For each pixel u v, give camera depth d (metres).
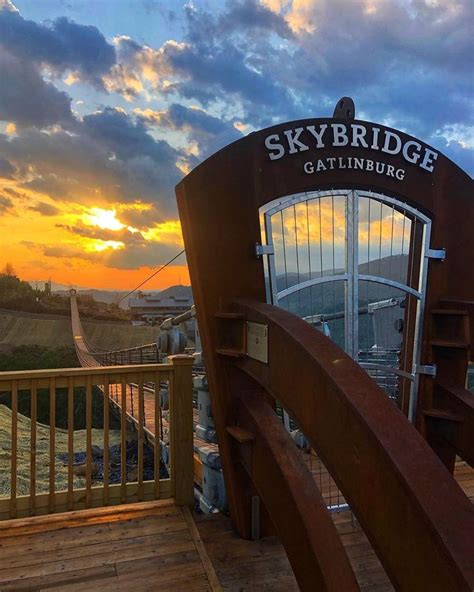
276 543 2.69
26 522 2.83
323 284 3.06
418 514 1.24
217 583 2.26
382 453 1.39
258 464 2.34
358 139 3.03
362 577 2.35
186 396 3.15
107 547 2.57
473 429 2.88
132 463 8.51
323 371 1.71
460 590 1.08
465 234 3.29
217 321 2.74
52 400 2.97
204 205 2.74
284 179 2.90
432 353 3.21
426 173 3.20
